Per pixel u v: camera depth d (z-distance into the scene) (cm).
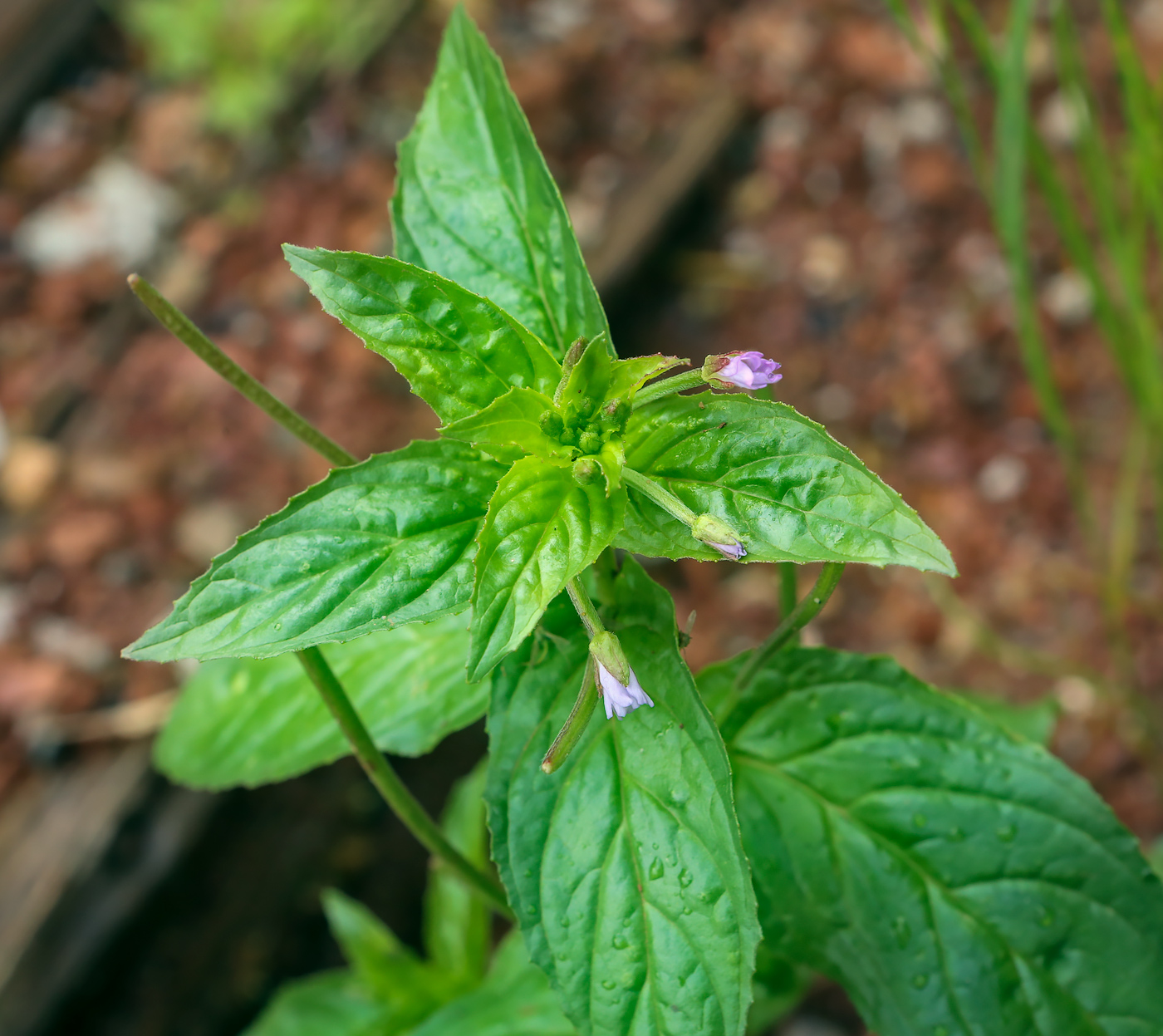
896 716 35
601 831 32
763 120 84
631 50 87
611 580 33
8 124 84
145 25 83
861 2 87
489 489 32
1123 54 43
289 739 38
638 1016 32
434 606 32
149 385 72
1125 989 35
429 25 88
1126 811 59
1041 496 67
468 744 65
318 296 32
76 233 79
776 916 35
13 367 74
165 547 67
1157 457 49
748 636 65
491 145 35
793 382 74
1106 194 46
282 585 31
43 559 67
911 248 77
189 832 58
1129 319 51
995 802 35
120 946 58
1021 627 64
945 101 82
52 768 60
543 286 34
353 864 62
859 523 31
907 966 35
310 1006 44
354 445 69
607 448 32
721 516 32
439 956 44
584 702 31
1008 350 72
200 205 80
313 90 84
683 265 80
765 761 35
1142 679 62
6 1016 54
